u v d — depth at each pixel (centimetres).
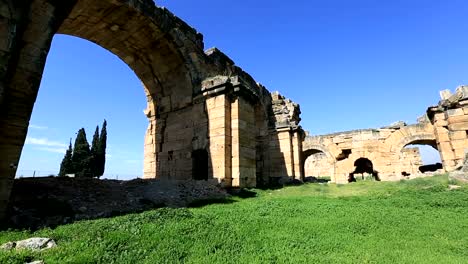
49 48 810
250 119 1622
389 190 1339
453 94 2011
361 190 1470
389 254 505
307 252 518
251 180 1530
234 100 1520
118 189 1034
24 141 735
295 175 2356
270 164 2417
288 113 2580
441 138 2111
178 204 1026
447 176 1453
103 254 461
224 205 1005
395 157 2602
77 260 426
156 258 461
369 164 3100
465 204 952
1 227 614
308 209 930
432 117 2264
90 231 575
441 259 479
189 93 1617
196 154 1569
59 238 550
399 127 2634
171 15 1556
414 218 801
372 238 616
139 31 1494
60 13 851
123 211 850
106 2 1273
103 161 4097
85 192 923
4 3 714
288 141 2392
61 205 767
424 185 1398
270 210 905
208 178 1448
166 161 1680
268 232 648
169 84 1734
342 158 2884
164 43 1555
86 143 3894
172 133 1688
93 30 1467
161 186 1166
